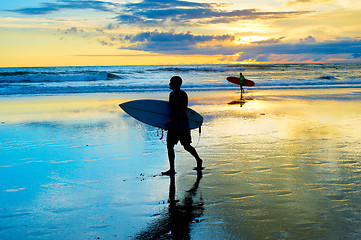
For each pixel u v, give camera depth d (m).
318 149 6.33
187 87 25.17
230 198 3.91
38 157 5.95
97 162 5.63
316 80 29.28
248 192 4.10
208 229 3.12
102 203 3.82
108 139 7.52
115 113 11.86
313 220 3.25
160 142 7.24
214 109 12.67
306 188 4.19
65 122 9.91
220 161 5.61
